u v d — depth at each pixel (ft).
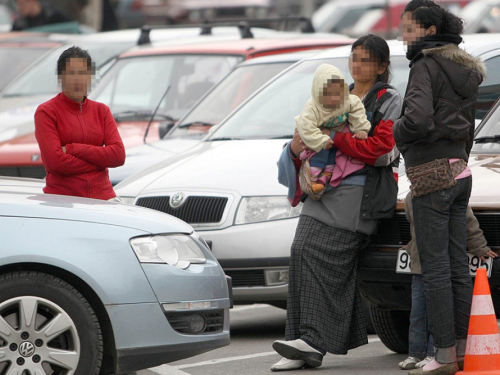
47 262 49.70
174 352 51.96
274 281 70.74
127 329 50.72
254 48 110.93
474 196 57.62
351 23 246.68
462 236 56.39
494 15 196.54
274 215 71.46
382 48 60.03
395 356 66.85
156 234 52.49
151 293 51.26
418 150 55.42
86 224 51.19
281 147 78.84
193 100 109.19
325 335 60.49
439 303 55.62
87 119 64.08
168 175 77.30
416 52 55.77
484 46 80.02
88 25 247.29
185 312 52.29
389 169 60.54
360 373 60.44
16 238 49.73
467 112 55.47
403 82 80.89
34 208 50.93
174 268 52.34
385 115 59.47
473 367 54.85
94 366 50.72
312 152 60.34
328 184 60.39
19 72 145.38
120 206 54.95
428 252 55.72
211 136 86.22
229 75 102.27
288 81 88.63
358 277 61.77
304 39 117.08
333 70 58.54
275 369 62.03
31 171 102.22
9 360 49.73
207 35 130.21
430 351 59.26
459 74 54.80
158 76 112.88
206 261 54.90
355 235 60.29
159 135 98.43
